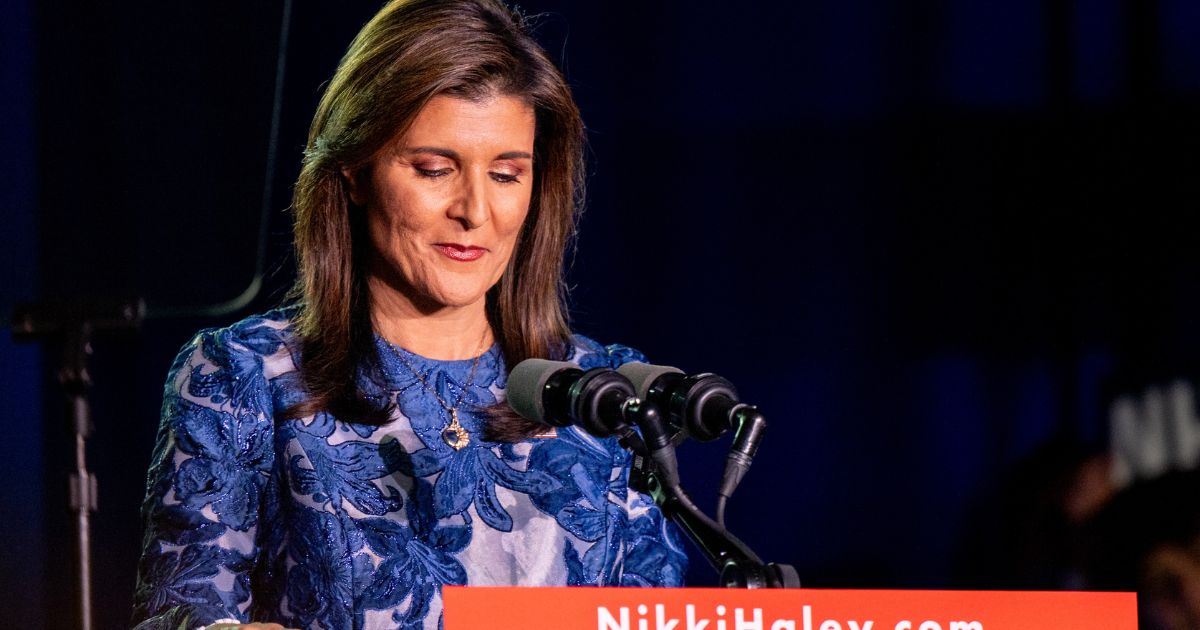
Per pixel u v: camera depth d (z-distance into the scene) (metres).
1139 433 11.58
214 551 5.14
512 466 5.66
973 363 11.85
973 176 11.83
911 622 3.84
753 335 11.72
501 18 5.52
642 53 11.55
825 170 11.78
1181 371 11.59
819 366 11.81
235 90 7.15
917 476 11.79
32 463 9.82
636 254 11.62
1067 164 11.82
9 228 6.62
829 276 11.79
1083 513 9.88
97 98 6.94
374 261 5.72
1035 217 11.84
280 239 10.48
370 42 5.45
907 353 11.82
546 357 6.00
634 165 11.62
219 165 7.07
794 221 11.76
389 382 5.65
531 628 3.84
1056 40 11.82
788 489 11.80
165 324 10.51
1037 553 9.98
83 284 6.63
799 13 11.68
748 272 11.74
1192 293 11.72
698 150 11.66
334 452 5.46
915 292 11.82
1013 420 11.79
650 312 11.64
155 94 6.98
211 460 5.27
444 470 5.55
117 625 10.32
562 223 6.02
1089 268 11.84
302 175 5.75
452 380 5.75
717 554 4.18
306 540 5.33
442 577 5.41
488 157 5.38
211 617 4.84
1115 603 3.85
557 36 11.42
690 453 11.70
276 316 5.82
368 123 5.32
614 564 5.71
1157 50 11.80
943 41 11.79
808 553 11.82
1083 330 11.82
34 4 6.94
